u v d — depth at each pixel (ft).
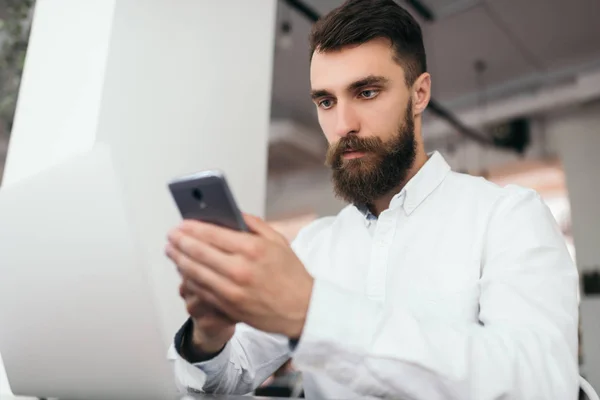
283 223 23.66
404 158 3.23
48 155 4.10
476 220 3.18
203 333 2.43
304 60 14.28
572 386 2.02
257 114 5.40
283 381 9.32
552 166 16.87
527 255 2.59
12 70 6.15
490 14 12.04
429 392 1.84
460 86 15.76
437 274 3.16
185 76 4.61
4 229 2.09
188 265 1.66
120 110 3.98
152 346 1.88
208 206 1.66
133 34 4.14
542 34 12.88
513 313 2.32
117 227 1.82
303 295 1.77
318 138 19.86
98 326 1.93
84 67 4.05
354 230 3.86
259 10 5.61
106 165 1.83
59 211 1.92
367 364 1.84
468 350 1.91
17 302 2.10
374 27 3.05
